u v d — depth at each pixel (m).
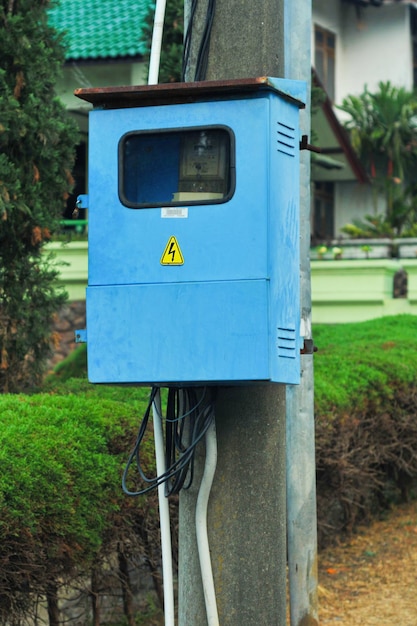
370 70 30.19
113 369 4.31
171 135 4.32
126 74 20.23
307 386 6.23
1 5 8.70
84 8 21.70
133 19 20.89
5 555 5.36
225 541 4.54
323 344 12.17
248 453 4.56
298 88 4.36
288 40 6.05
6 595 5.62
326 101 24.02
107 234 4.34
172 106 4.30
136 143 4.38
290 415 6.20
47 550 5.57
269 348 4.16
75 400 6.43
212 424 4.43
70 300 17.45
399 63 30.00
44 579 5.65
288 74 6.04
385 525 10.48
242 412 4.57
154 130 4.31
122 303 4.30
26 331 9.09
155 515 6.48
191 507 4.61
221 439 4.55
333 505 9.38
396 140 27.98
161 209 4.28
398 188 28.75
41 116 8.76
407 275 18.88
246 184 4.20
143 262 4.29
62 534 5.53
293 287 4.40
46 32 9.17
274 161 4.23
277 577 4.63
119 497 6.02
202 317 4.22
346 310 18.70
